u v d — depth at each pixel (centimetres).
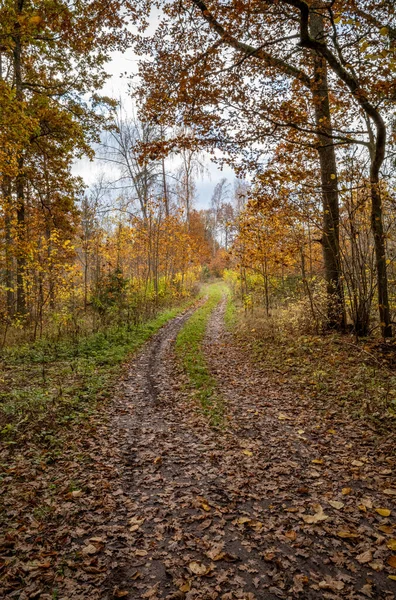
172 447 561
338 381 785
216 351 1259
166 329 1712
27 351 1154
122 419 679
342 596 281
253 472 478
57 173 1747
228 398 783
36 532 360
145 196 2362
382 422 580
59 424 629
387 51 568
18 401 707
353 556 323
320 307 1225
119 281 1908
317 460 496
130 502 418
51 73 1723
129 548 344
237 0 616
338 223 1116
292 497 418
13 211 1376
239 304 2364
